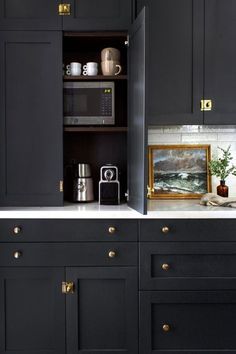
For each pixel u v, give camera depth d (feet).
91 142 8.63
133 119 7.13
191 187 8.70
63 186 7.88
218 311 6.86
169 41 7.53
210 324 6.86
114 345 6.87
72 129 7.54
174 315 6.85
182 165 8.71
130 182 7.41
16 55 7.20
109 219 6.79
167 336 6.86
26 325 6.88
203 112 7.61
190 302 6.81
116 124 8.59
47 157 7.29
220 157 8.75
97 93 7.67
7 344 6.89
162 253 6.77
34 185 7.31
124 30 7.38
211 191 8.70
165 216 6.74
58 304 6.84
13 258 6.81
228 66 7.59
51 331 6.88
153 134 8.73
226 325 6.86
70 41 8.07
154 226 6.77
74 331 6.84
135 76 6.93
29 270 6.82
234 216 6.77
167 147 8.69
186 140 8.75
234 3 7.52
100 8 7.30
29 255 6.81
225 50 7.57
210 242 6.79
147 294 6.81
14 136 7.25
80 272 6.81
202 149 8.75
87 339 6.87
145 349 6.83
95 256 6.79
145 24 6.23
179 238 6.77
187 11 7.52
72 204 7.79
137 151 6.81
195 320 6.85
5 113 7.22
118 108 8.59
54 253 6.80
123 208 7.27
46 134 7.27
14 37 7.18
